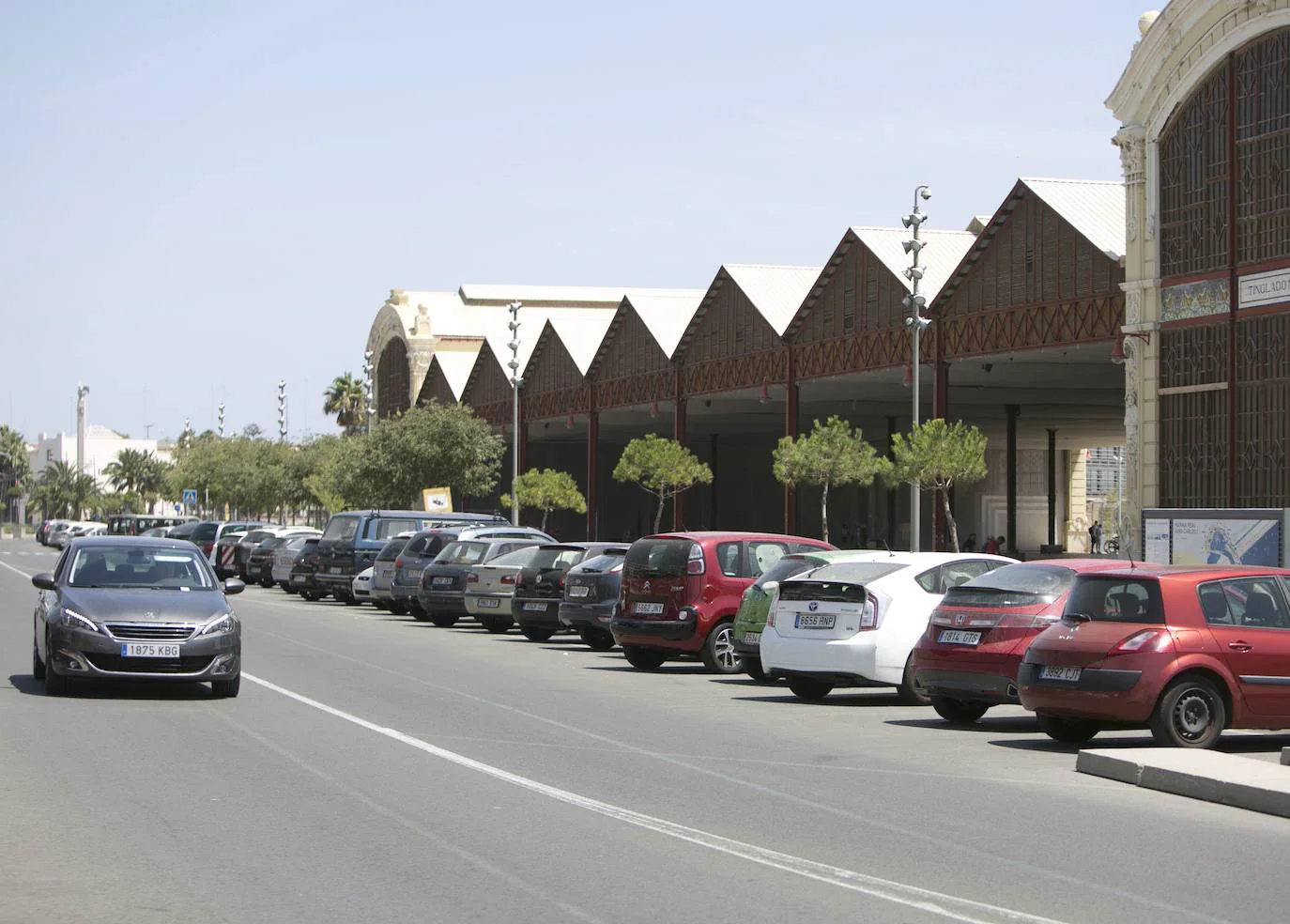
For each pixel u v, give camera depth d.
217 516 111.94
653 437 60.03
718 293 58.50
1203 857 8.84
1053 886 7.99
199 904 7.32
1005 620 14.87
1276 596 13.83
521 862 8.38
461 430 70.00
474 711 15.76
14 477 173.88
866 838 9.27
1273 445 31.64
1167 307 34.75
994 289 42.75
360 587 37.22
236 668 16.22
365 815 9.74
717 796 10.70
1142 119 35.50
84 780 10.90
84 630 15.59
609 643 25.44
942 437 40.31
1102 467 106.75
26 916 7.02
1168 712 13.16
